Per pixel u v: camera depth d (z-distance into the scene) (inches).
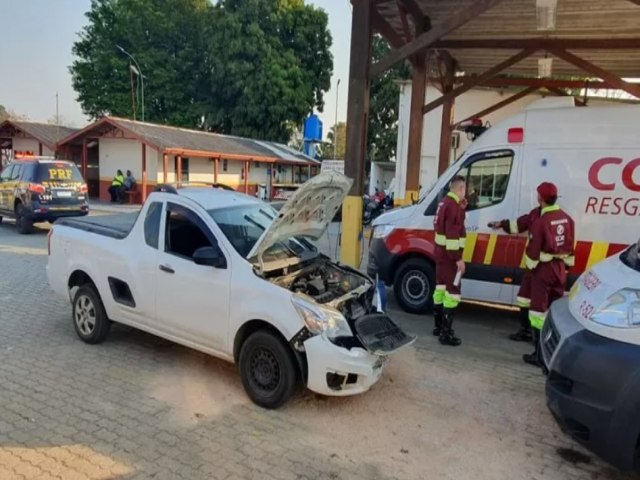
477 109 669.3
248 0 1501.0
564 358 130.7
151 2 1648.6
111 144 1068.5
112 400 169.6
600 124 242.1
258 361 168.2
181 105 1593.3
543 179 251.4
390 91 1401.3
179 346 220.4
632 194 235.1
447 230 230.5
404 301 291.6
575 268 245.8
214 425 155.8
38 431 148.9
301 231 195.2
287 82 1487.5
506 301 264.7
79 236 221.0
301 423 158.7
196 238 188.5
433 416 166.4
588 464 142.4
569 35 389.7
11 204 558.9
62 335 230.5
